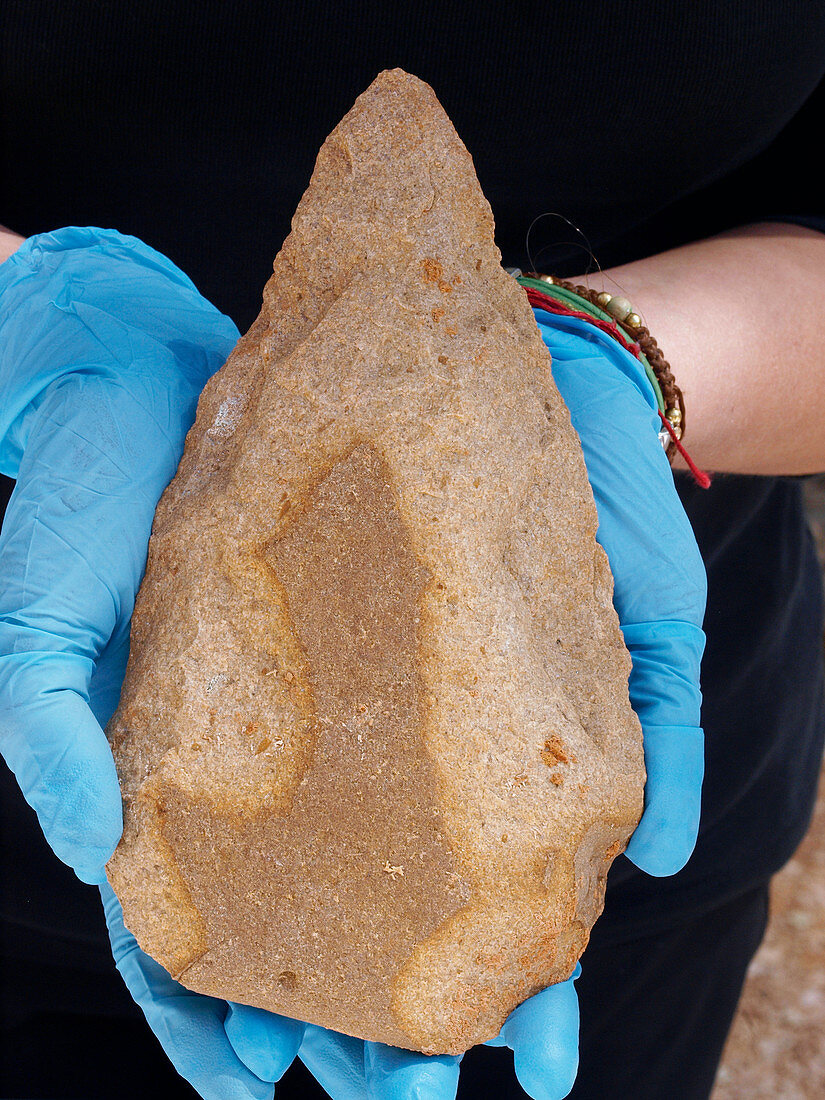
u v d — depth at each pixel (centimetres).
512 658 43
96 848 43
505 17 55
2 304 50
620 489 49
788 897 114
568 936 43
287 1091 61
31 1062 60
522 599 44
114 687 48
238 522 44
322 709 43
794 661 66
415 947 42
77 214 60
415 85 45
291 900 43
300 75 55
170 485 47
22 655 44
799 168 65
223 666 44
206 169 57
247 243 59
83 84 55
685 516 50
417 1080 43
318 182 45
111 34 54
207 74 55
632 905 59
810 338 59
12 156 59
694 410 56
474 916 42
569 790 43
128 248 53
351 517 43
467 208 44
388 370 43
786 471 62
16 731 43
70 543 45
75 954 59
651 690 48
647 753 47
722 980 66
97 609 45
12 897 57
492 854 42
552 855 42
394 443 43
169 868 43
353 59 55
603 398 50
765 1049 99
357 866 43
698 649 49
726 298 58
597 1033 63
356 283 44
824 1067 98
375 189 44
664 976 64
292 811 43
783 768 64
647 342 53
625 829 45
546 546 44
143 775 43
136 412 47
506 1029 44
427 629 43
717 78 56
